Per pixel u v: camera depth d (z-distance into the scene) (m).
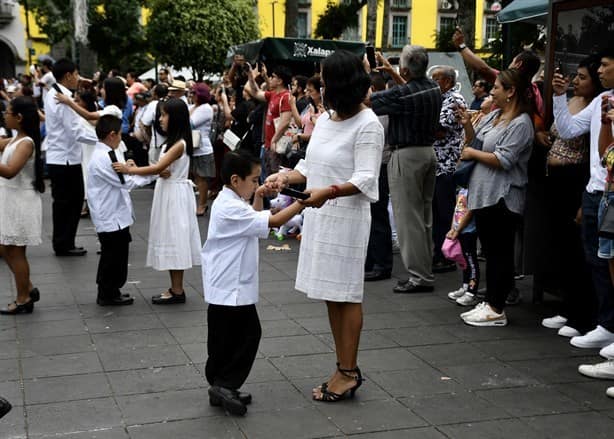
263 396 4.18
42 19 28.95
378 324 5.52
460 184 5.48
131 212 6.08
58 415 3.92
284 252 8.15
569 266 5.31
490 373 4.54
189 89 12.83
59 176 7.89
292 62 12.35
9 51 37.69
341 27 20.00
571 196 5.34
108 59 27.03
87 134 7.94
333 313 4.15
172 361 4.75
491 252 5.45
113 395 4.20
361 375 4.41
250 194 4.00
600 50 5.24
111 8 26.06
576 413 3.96
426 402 4.10
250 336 3.99
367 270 7.05
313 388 4.29
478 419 3.88
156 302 6.12
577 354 4.88
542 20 7.77
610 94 4.61
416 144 6.21
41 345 5.08
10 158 5.64
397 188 6.32
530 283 6.77
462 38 6.49
